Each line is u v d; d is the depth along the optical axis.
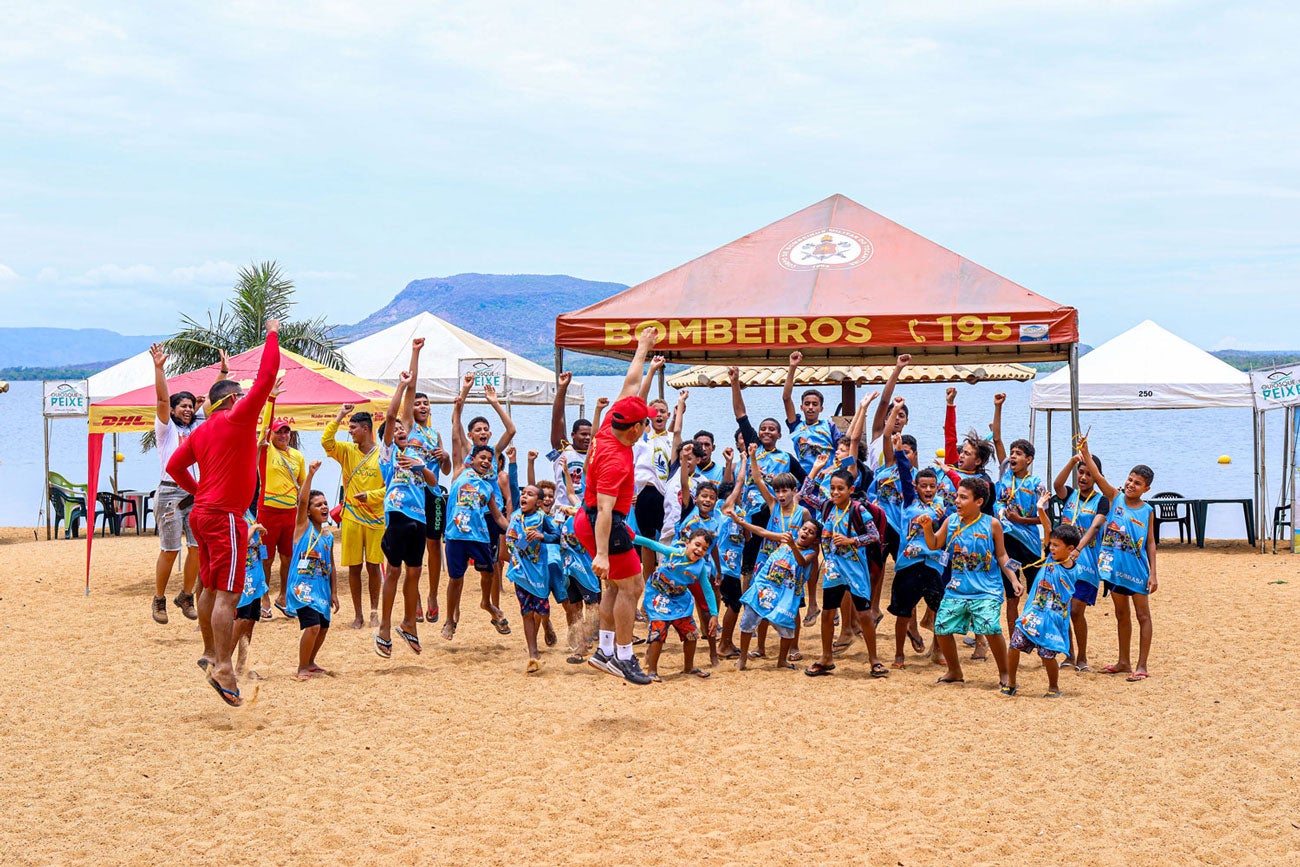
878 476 10.07
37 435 75.00
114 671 8.78
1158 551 17.67
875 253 11.99
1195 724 7.10
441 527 10.27
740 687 8.29
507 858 4.95
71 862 4.91
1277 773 6.10
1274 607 11.61
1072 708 7.55
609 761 6.42
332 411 13.45
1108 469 36.62
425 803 5.70
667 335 11.11
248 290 25.23
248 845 5.11
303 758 6.46
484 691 8.13
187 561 10.71
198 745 6.71
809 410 10.64
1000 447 10.73
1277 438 56.69
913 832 5.26
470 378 10.41
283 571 10.73
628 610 7.11
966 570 8.20
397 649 9.71
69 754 6.53
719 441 39.69
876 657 8.66
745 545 9.69
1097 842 5.12
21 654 9.46
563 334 11.28
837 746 6.68
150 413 13.21
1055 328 10.45
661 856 4.96
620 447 6.98
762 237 12.66
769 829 5.30
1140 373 19.03
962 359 13.84
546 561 8.84
